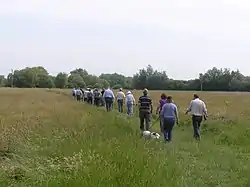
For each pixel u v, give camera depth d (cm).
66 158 945
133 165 863
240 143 1695
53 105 3488
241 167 1181
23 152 1120
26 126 1577
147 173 833
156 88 14200
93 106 3553
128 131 1738
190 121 2342
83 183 750
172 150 1384
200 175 1063
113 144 1095
